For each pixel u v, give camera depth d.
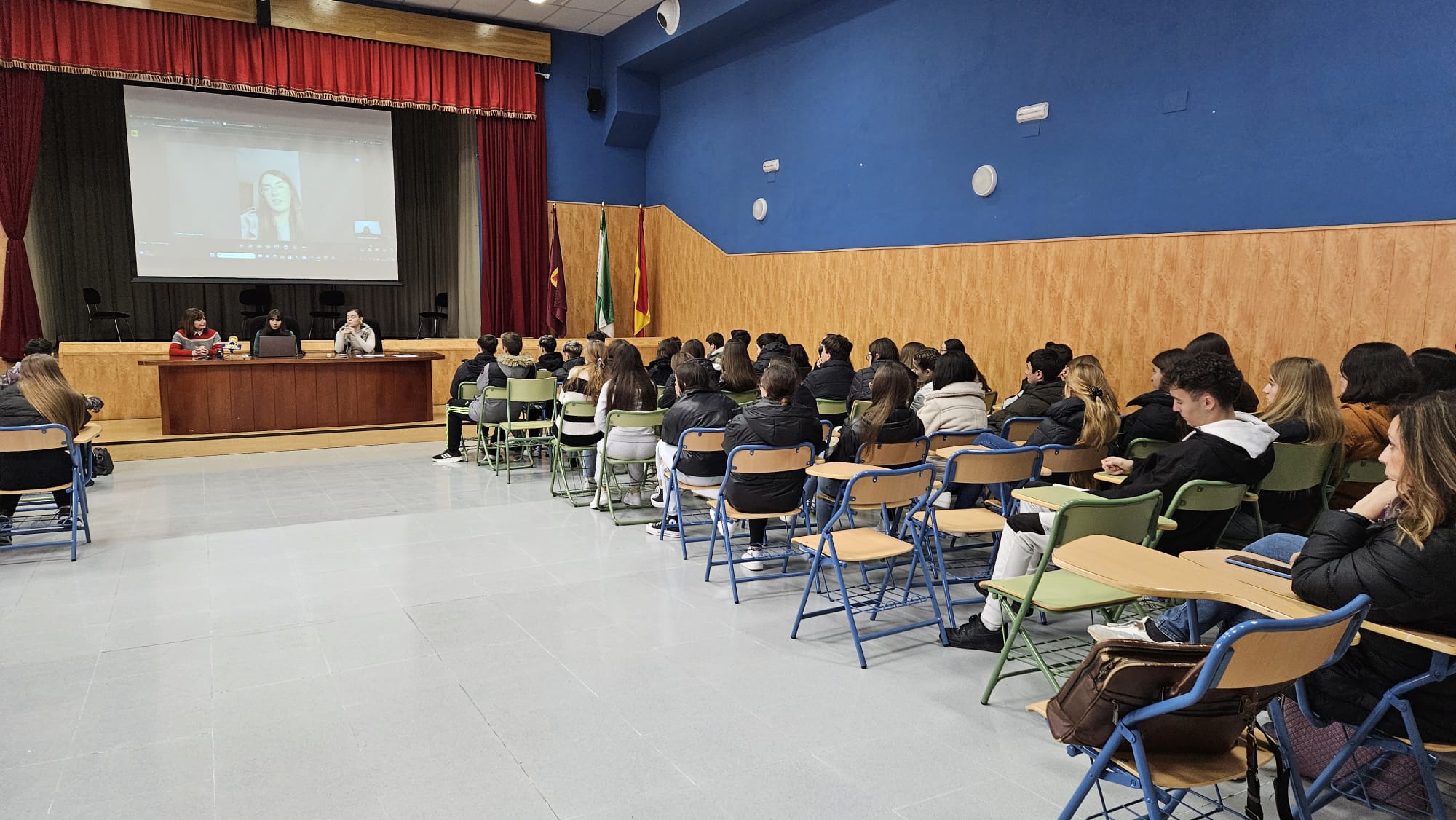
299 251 10.60
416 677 3.07
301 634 3.46
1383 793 2.28
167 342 9.71
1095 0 6.17
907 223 7.93
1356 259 4.80
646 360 11.66
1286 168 5.14
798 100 9.17
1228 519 2.99
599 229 11.93
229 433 7.86
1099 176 6.23
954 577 3.75
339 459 7.43
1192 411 2.95
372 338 8.79
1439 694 1.92
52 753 2.54
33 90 8.88
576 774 2.45
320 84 9.83
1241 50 5.33
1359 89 4.79
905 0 7.77
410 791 2.36
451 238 11.83
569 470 6.89
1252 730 1.80
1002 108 6.93
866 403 5.14
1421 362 3.54
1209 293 5.54
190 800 2.31
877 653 3.31
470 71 10.65
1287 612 1.87
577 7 10.34
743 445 3.96
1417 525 1.79
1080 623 3.58
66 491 4.80
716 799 2.34
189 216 9.99
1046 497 2.85
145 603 3.79
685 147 11.25
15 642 3.36
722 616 3.70
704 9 9.41
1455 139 4.41
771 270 9.73
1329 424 3.54
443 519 5.32
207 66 9.29
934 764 2.52
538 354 10.98
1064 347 5.54
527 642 3.39
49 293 9.88
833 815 2.27
